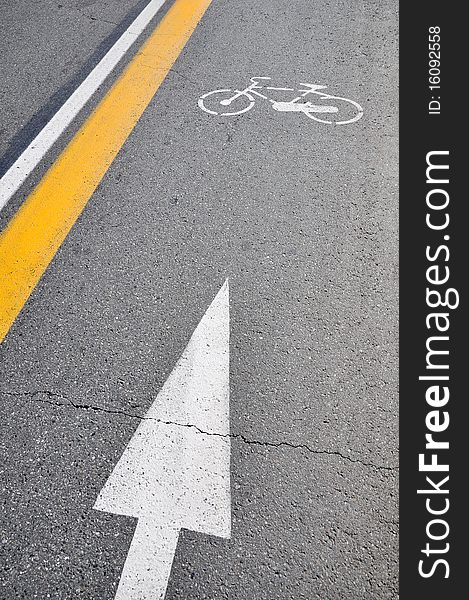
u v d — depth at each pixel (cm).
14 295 402
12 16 715
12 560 284
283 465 320
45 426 333
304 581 281
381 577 284
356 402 348
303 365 365
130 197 475
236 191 481
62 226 451
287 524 298
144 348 373
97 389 352
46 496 306
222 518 300
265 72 617
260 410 343
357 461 323
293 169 501
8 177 492
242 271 420
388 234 446
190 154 517
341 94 584
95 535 293
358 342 378
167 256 429
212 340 377
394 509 305
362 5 737
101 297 402
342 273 418
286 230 449
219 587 279
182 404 345
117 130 543
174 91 592
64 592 276
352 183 488
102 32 688
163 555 288
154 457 322
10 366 362
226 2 753
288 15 721
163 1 756
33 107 568
